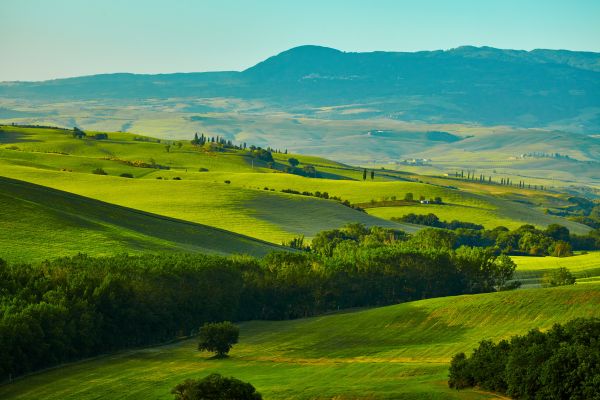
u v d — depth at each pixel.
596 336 86.50
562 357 79.50
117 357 124.19
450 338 126.50
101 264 144.50
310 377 102.44
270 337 139.38
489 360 87.81
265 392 92.25
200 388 73.06
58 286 128.88
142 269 144.38
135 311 134.25
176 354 126.12
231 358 121.88
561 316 127.94
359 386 91.69
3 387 105.06
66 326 120.88
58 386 103.62
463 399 82.62
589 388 76.38
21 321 113.44
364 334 134.62
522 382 81.56
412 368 103.81
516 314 132.12
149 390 99.00
